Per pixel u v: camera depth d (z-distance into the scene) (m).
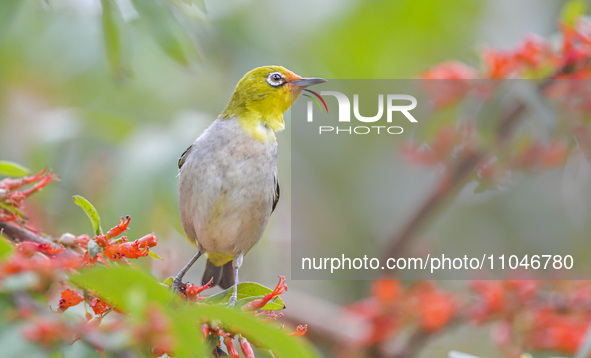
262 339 4.10
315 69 13.38
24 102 12.62
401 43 14.23
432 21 14.12
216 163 8.15
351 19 13.71
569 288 10.54
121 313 5.06
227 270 8.80
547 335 9.93
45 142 11.27
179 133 10.82
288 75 8.84
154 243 5.52
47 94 12.50
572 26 10.22
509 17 14.95
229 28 12.45
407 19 14.01
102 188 11.20
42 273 4.16
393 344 11.70
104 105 12.47
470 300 10.70
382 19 13.84
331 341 11.77
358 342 11.22
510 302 10.17
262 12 12.87
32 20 11.41
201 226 8.17
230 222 8.13
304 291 14.05
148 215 10.33
